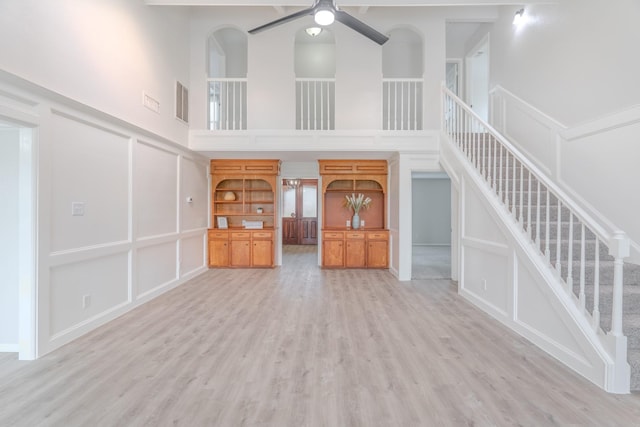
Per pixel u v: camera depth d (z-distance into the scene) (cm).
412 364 258
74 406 202
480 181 401
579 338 242
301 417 193
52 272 287
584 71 380
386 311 389
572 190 394
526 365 255
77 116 312
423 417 193
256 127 564
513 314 326
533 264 294
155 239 452
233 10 559
